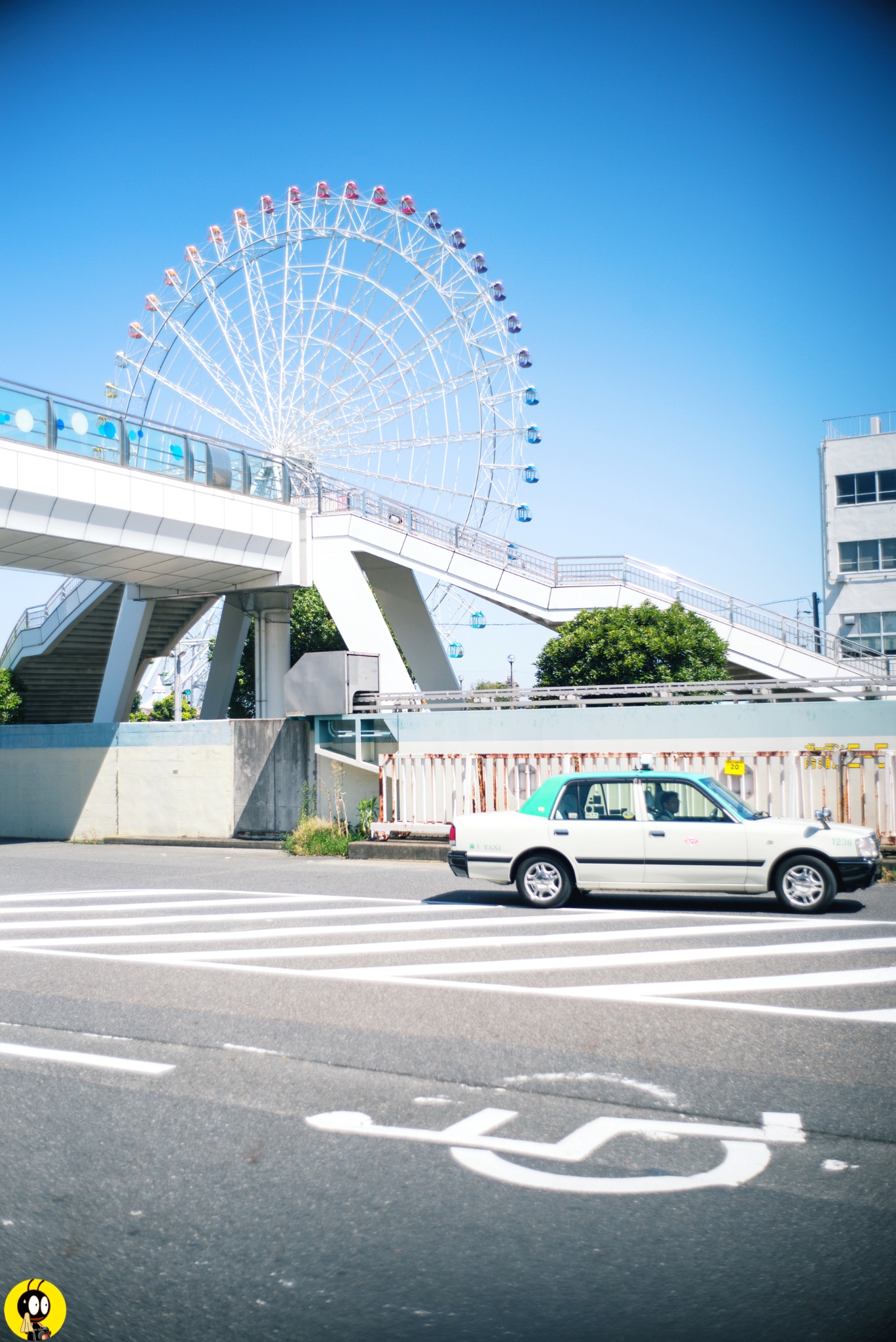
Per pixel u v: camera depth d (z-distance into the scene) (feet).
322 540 93.61
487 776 58.75
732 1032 21.83
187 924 36.55
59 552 79.05
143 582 93.20
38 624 112.37
